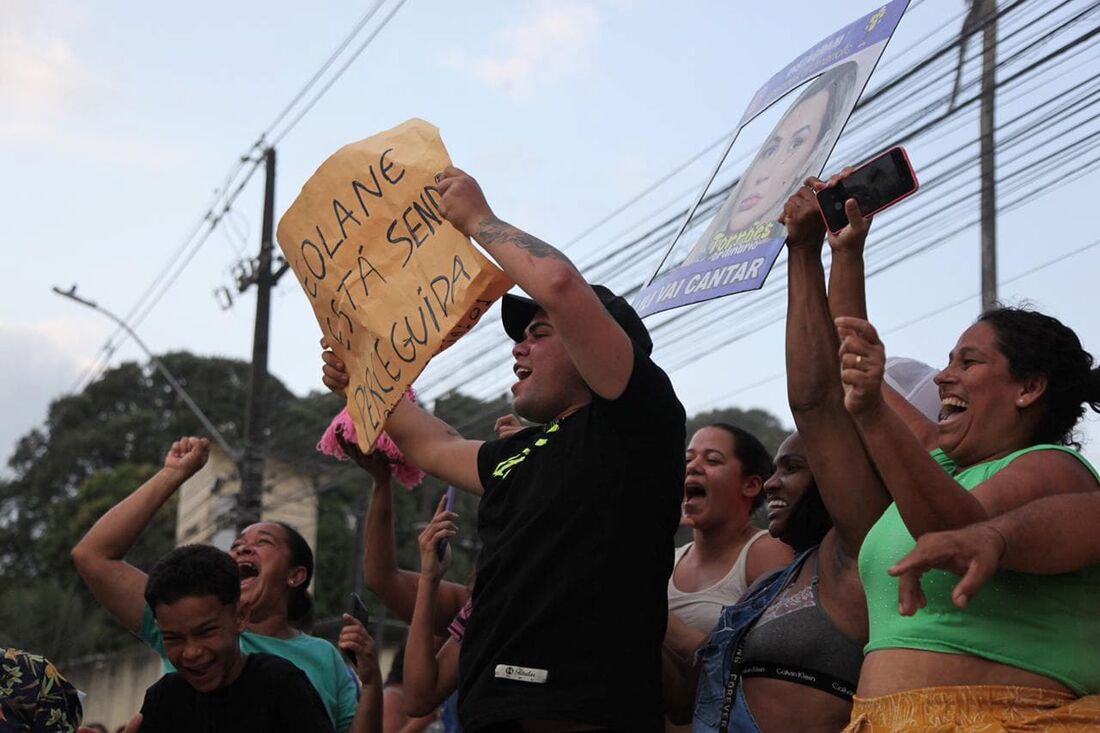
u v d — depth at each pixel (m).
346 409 4.29
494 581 3.13
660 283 3.76
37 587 33.50
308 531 27.59
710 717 3.46
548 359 3.38
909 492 2.58
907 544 2.88
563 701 2.95
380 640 22.36
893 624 2.84
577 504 3.10
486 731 3.04
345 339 3.74
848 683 3.24
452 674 4.39
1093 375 2.99
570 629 3.02
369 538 4.54
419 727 5.68
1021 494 2.69
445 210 3.34
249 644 4.62
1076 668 2.66
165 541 30.78
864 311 3.23
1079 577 2.71
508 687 2.99
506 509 3.24
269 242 18.23
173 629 3.74
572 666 2.98
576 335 3.08
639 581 3.10
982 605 2.72
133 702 26.86
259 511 17.33
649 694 3.05
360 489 27.14
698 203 3.94
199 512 27.94
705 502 4.48
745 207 3.53
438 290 3.40
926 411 4.05
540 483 3.18
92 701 28.77
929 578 2.78
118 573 4.34
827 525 3.76
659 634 3.16
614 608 3.05
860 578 3.05
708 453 4.52
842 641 3.27
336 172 3.74
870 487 3.21
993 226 10.38
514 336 3.66
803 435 3.28
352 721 4.40
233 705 3.83
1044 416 2.96
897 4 3.34
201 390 42.19
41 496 41.34
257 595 4.71
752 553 4.35
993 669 2.69
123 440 41.19
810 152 3.36
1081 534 2.52
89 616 32.97
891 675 2.77
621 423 3.14
